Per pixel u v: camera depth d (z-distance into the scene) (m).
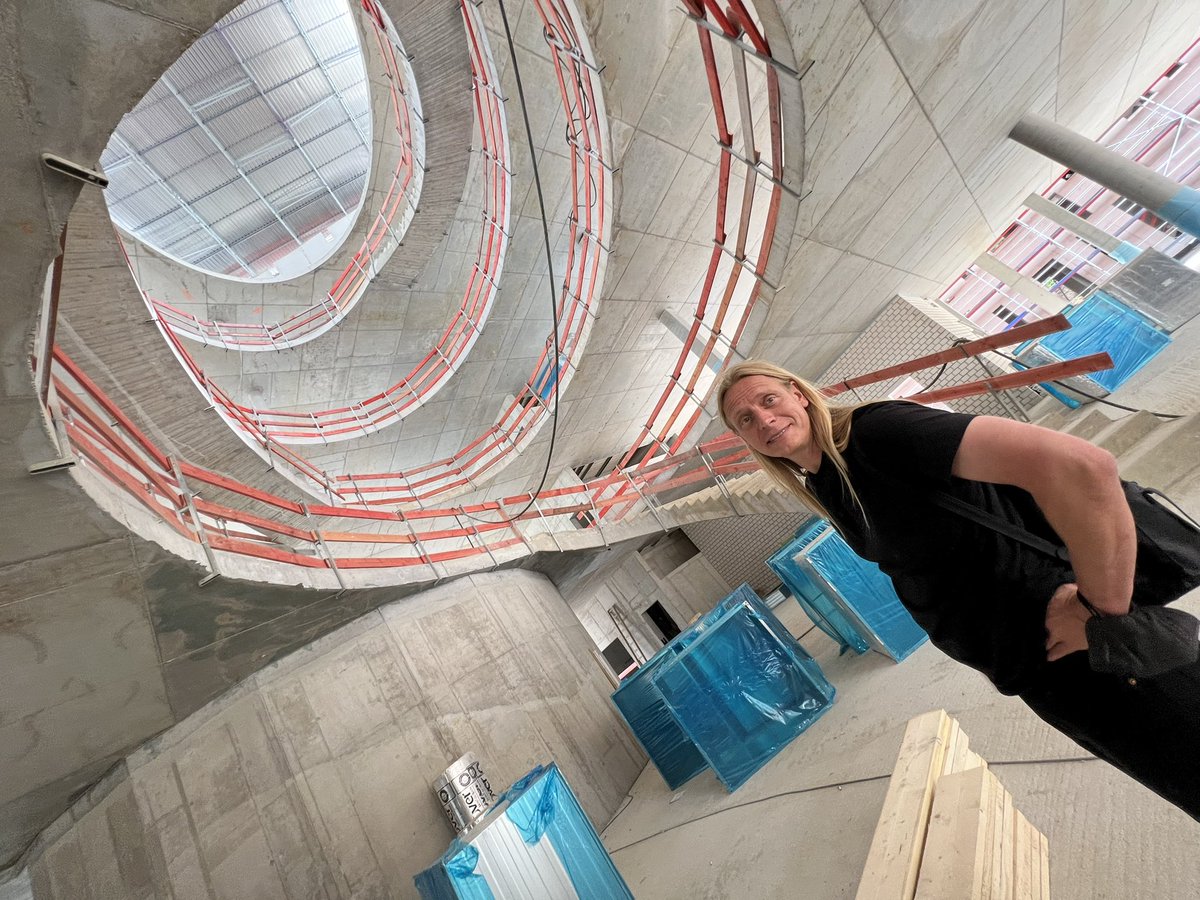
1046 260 14.24
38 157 2.40
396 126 10.24
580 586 12.74
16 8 2.17
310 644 5.69
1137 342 6.58
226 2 2.52
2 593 3.10
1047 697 0.96
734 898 3.54
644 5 5.17
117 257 5.13
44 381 2.81
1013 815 2.01
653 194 6.85
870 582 4.95
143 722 4.35
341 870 4.66
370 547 8.95
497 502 7.97
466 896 3.52
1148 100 12.62
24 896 4.12
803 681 5.12
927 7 4.39
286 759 4.94
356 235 11.02
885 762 3.45
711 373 10.95
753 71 6.29
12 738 3.58
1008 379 3.41
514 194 8.45
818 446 1.17
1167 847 1.86
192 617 4.16
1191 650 0.79
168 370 5.95
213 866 4.25
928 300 9.98
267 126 14.04
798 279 6.54
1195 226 5.90
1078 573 0.81
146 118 12.77
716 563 12.70
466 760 5.62
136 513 3.53
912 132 5.55
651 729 6.36
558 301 10.34
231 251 15.93
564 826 3.87
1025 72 5.91
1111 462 0.74
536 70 7.02
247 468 7.19
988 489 0.96
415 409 10.31
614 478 8.00
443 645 6.63
